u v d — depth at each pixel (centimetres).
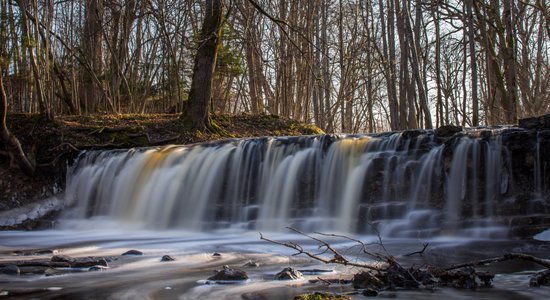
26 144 1622
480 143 1003
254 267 686
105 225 1353
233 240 1016
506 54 1964
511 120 1916
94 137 1648
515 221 913
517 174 967
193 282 587
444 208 1012
